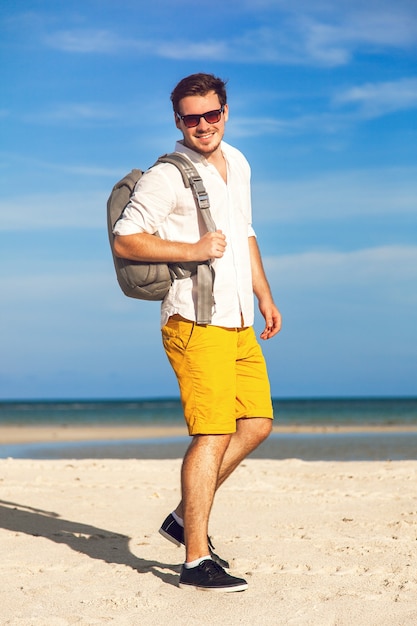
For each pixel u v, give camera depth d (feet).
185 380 10.87
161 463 27.30
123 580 11.30
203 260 10.69
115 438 62.49
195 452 10.72
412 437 56.34
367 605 9.93
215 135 11.04
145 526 15.47
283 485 20.84
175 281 11.03
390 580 11.08
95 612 9.83
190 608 9.93
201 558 10.66
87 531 14.90
